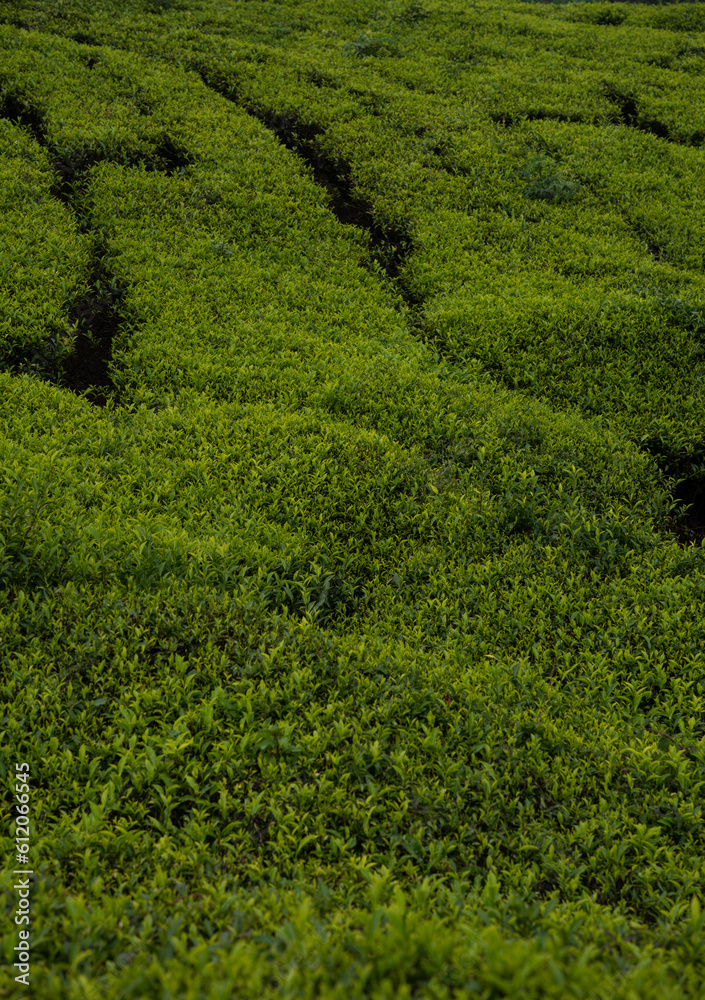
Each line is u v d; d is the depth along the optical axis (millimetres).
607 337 12523
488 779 5254
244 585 6875
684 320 12820
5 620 5898
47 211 13789
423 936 2943
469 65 24781
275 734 5379
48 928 3479
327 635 6625
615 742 5652
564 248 15461
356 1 30594
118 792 4891
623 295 13555
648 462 9812
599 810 5109
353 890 4250
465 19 29594
